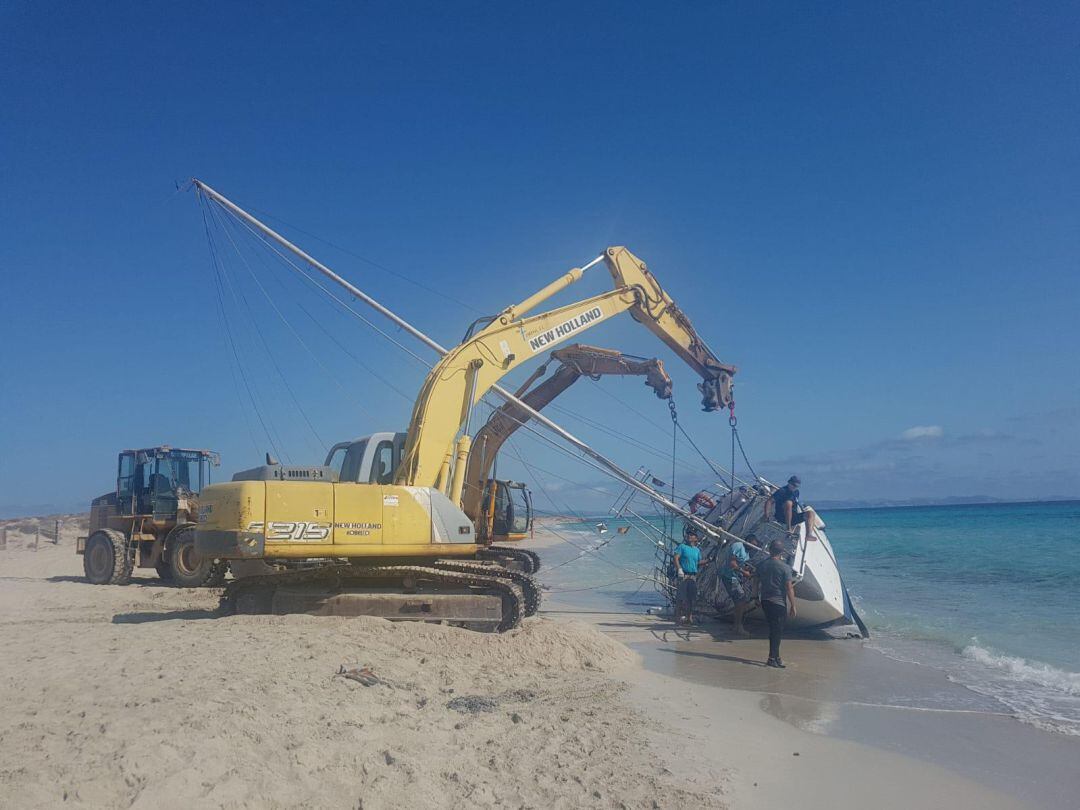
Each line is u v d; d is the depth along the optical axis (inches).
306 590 462.3
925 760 261.3
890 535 1855.3
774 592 428.1
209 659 314.8
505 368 561.9
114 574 723.4
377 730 242.1
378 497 450.9
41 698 247.1
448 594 440.8
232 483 435.5
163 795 171.6
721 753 257.8
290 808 181.5
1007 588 788.0
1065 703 339.9
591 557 1307.8
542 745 249.1
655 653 462.9
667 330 683.4
